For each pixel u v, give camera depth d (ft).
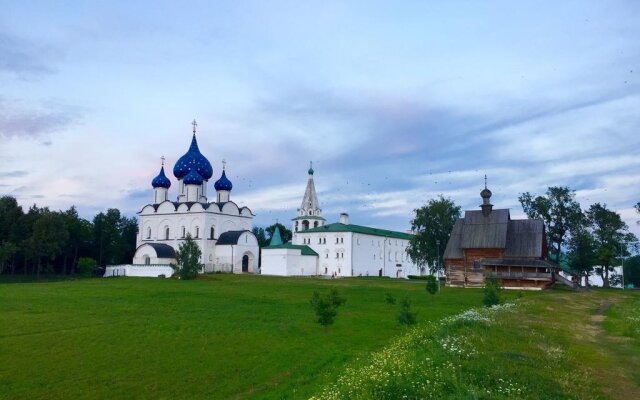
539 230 255.91
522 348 69.97
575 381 56.29
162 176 402.93
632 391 55.01
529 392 49.93
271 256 368.68
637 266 439.22
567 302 165.68
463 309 151.53
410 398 47.52
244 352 95.09
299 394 68.49
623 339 88.69
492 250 254.88
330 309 115.75
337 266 388.57
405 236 460.14
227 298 182.29
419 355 62.13
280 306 159.84
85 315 135.33
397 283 272.51
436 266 329.31
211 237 375.66
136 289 216.95
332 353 93.30
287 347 99.09
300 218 430.20
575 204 312.50
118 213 413.39
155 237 391.45
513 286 245.86
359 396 49.16
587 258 305.53
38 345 98.53
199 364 86.89
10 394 70.95
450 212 332.80
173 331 114.01
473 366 55.83
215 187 406.62
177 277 295.48
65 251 381.40
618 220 312.71
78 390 73.20
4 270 361.30
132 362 87.66
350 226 400.47
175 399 70.33
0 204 342.44
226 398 70.69
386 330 116.57
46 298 176.65
